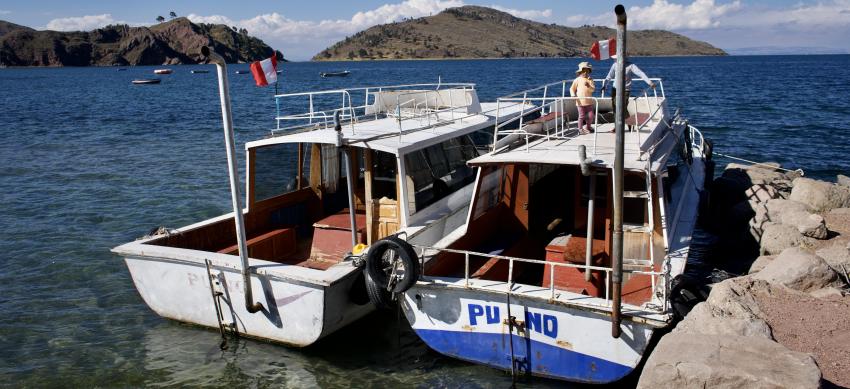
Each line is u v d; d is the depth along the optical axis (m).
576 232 11.19
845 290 10.05
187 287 10.91
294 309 10.10
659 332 9.90
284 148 13.25
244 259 10.11
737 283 10.06
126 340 11.35
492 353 9.68
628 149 10.99
